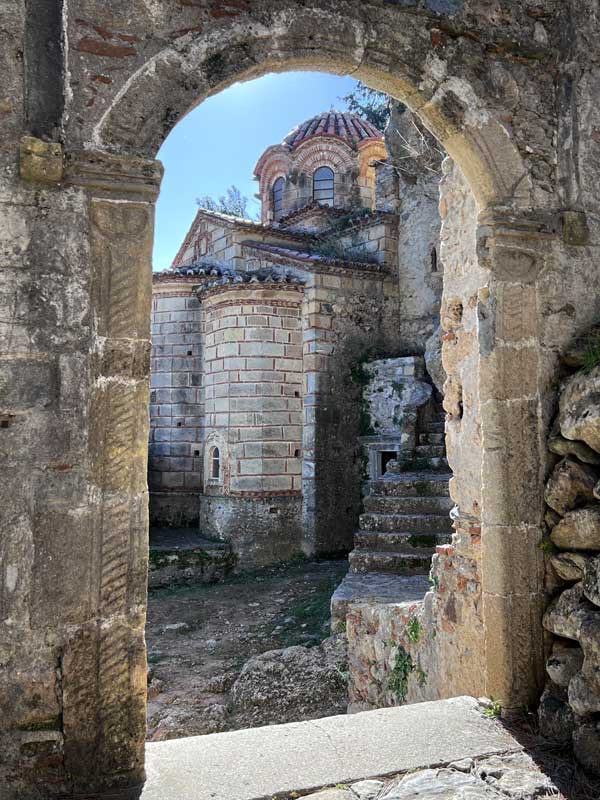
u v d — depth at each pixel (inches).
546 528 158.6
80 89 128.1
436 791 120.0
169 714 269.1
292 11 143.6
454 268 194.4
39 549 121.4
